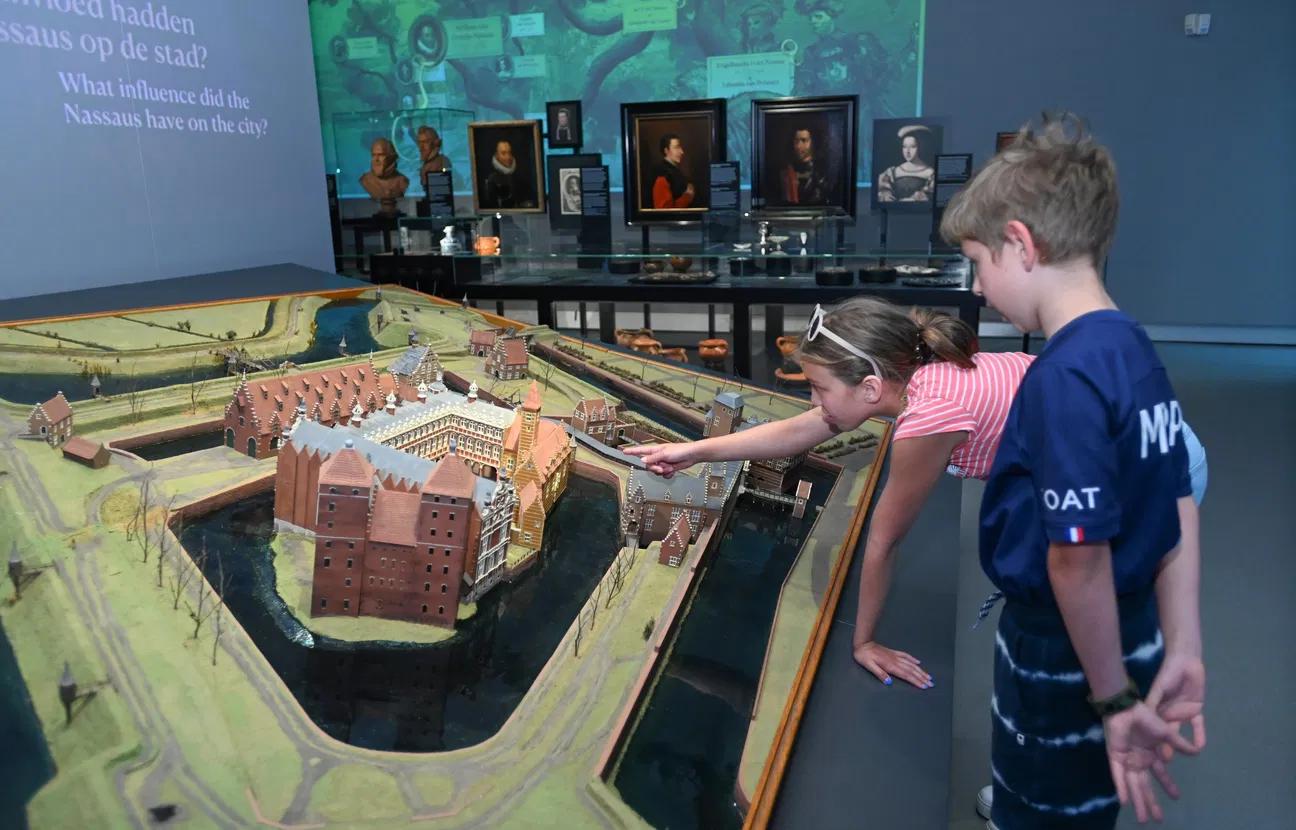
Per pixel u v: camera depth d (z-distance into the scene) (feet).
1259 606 17.95
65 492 11.12
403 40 40.50
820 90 37.78
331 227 33.32
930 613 10.07
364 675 8.25
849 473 13.56
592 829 6.51
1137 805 6.09
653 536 11.04
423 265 29.35
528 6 38.96
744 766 7.33
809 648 9.03
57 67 22.54
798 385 26.96
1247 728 14.24
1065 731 6.85
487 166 32.27
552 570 10.31
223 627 8.70
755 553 11.07
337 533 8.91
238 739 7.23
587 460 13.30
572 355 19.02
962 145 38.27
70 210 23.17
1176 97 36.45
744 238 28.55
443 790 6.81
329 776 6.89
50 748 6.94
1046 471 5.72
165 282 24.20
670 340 34.60
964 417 7.98
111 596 9.02
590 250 30.76
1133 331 5.85
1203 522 21.88
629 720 7.78
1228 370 35.09
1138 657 6.54
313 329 19.62
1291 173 36.50
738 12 37.32
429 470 9.46
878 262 27.12
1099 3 35.73
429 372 15.94
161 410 14.24
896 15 36.60
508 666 8.50
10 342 16.14
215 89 27.30
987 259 6.29
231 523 10.92
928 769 7.57
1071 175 5.77
